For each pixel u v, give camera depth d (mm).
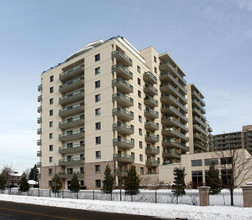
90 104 51062
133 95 53500
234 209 16062
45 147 58250
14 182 127938
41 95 62594
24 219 14961
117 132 47562
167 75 63875
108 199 28391
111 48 50219
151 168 56219
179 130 68875
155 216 15859
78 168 51281
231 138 138500
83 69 53688
